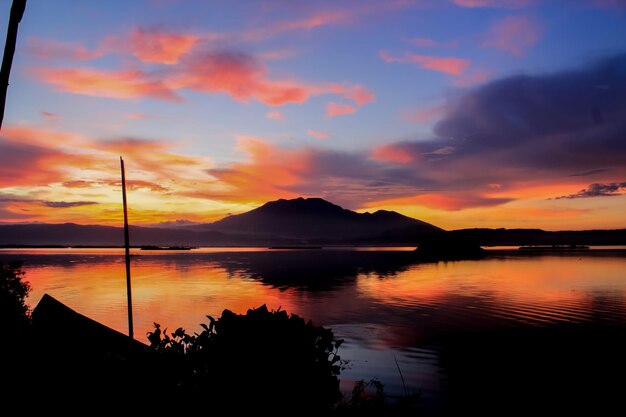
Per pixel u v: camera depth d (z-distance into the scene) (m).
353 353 14.45
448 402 10.10
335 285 35.69
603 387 11.08
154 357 3.68
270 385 3.45
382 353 14.43
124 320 19.92
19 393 5.05
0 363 5.95
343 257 92.44
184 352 3.73
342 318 20.78
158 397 3.60
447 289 32.72
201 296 28.53
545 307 23.98
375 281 39.09
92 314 21.58
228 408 3.42
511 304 25.06
